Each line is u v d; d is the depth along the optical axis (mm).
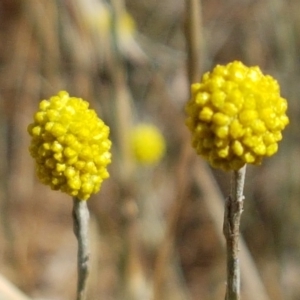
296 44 338
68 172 149
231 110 136
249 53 355
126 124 243
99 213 293
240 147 136
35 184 422
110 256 330
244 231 360
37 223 414
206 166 265
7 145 413
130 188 245
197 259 390
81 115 150
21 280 356
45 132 149
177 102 337
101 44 242
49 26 293
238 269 141
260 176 367
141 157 278
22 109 399
